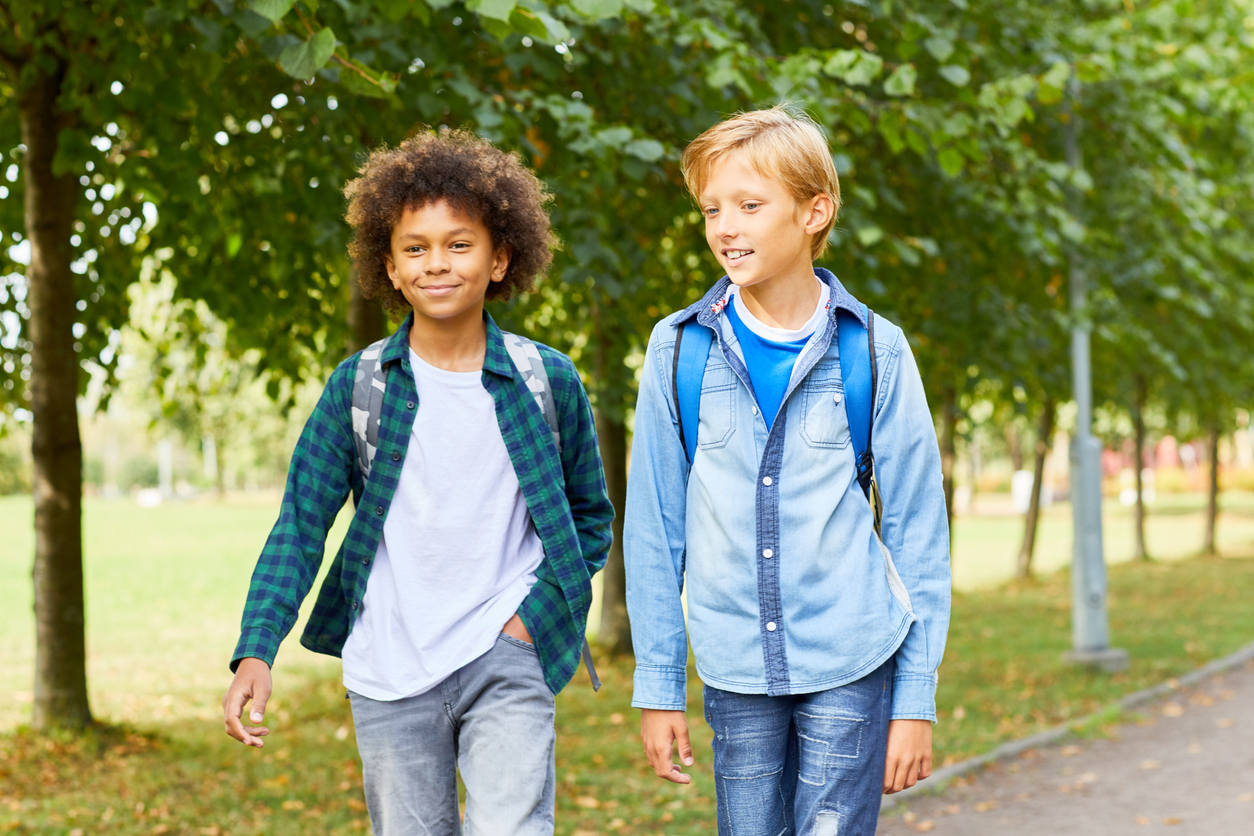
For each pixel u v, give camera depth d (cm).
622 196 586
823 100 490
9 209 701
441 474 215
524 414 220
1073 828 482
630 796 519
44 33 549
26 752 583
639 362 867
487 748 211
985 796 538
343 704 765
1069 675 861
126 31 499
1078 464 895
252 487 7912
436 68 455
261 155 564
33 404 623
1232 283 1077
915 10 636
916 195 768
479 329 223
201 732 675
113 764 577
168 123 496
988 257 834
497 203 218
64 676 627
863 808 200
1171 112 747
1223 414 1958
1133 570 1814
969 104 541
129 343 1162
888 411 204
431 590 215
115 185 680
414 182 212
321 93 490
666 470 214
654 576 213
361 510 216
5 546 2430
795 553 201
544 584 218
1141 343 909
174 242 711
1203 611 1286
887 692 202
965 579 1772
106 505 5325
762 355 206
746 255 202
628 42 521
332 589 221
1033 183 716
